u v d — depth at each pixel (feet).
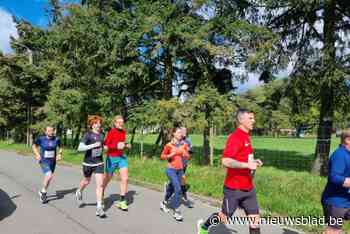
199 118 59.06
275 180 37.45
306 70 50.88
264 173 43.16
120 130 29.53
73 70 85.87
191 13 62.18
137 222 26.00
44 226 24.93
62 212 28.76
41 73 108.17
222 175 41.52
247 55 57.93
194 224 25.63
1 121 140.36
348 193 16.87
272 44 51.80
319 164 49.85
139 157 65.16
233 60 63.41
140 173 48.47
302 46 53.16
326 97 51.57
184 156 27.89
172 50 63.31
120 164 29.66
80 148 28.48
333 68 47.37
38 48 115.96
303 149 101.19
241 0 58.75
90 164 28.96
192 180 41.11
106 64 72.28
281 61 52.70
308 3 46.88
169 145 27.48
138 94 76.54
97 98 79.00
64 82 86.84
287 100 56.03
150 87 75.41
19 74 118.01
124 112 77.20
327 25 50.06
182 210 29.89
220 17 59.72
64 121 93.81
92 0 69.92
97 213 27.48
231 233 23.56
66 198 34.09
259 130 172.14
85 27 66.85
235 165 17.76
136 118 63.87
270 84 55.47
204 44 59.98
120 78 67.92
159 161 57.21
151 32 62.49
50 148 32.53
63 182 43.57
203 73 69.67
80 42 72.69
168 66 71.15
